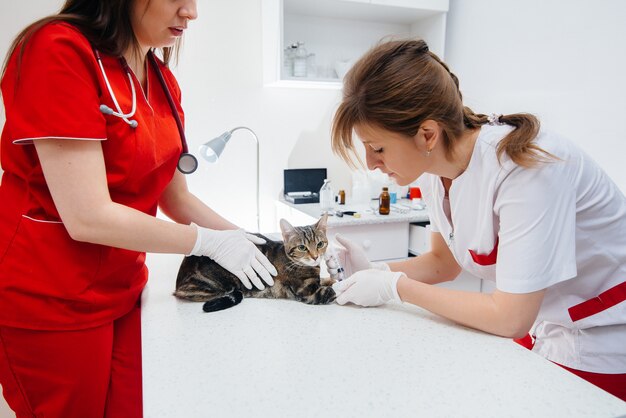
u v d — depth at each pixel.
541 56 1.85
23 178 0.73
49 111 0.61
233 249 0.86
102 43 0.72
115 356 0.79
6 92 0.67
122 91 0.76
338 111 0.74
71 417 0.75
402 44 0.71
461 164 0.78
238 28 2.17
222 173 2.29
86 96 0.65
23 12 1.77
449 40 2.44
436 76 0.69
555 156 0.67
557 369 0.57
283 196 2.44
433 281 1.05
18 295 0.71
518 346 0.64
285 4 2.12
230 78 2.20
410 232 2.08
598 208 0.75
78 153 0.64
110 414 0.75
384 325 0.71
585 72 1.65
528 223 0.66
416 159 0.75
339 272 1.03
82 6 0.73
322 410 0.48
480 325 0.67
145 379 0.54
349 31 2.41
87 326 0.75
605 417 0.47
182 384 0.53
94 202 0.65
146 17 0.74
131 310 0.88
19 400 0.76
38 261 0.72
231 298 0.82
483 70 2.19
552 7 1.78
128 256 0.81
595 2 1.59
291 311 0.78
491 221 0.76
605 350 0.82
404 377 0.55
